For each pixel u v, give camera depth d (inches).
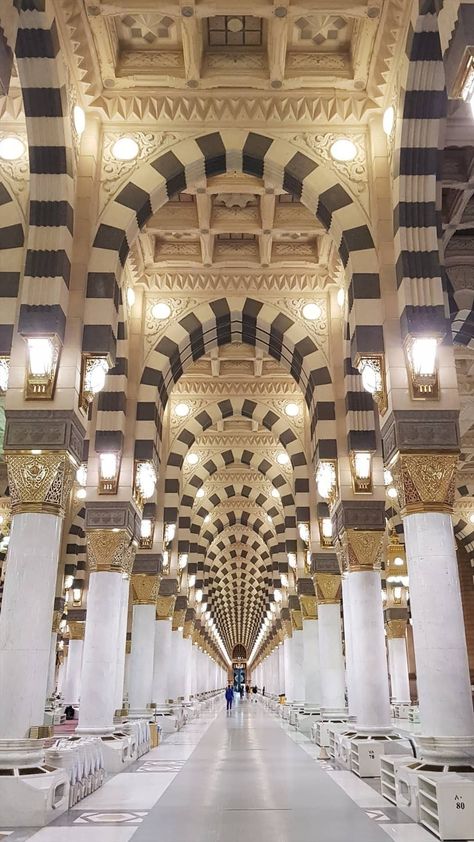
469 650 948.0
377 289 300.0
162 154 316.8
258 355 582.2
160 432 465.7
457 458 266.1
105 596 376.5
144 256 445.1
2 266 298.4
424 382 273.6
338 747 376.2
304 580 593.9
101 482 398.9
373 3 265.9
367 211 310.7
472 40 170.7
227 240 457.4
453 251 398.3
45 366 270.5
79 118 305.7
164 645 609.9
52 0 255.1
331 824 219.6
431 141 282.8
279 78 305.6
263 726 650.2
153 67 306.0
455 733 230.4
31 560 250.1
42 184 282.5
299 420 617.6
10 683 233.9
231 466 840.3
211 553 1206.9
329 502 425.4
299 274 462.6
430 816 211.9
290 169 316.5
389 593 821.9
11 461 263.1
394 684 814.5
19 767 225.6
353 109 314.2
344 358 424.5
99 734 350.6
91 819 226.7
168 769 351.9
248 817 231.1
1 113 305.3
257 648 1752.0
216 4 266.8
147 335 461.7
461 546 984.3
